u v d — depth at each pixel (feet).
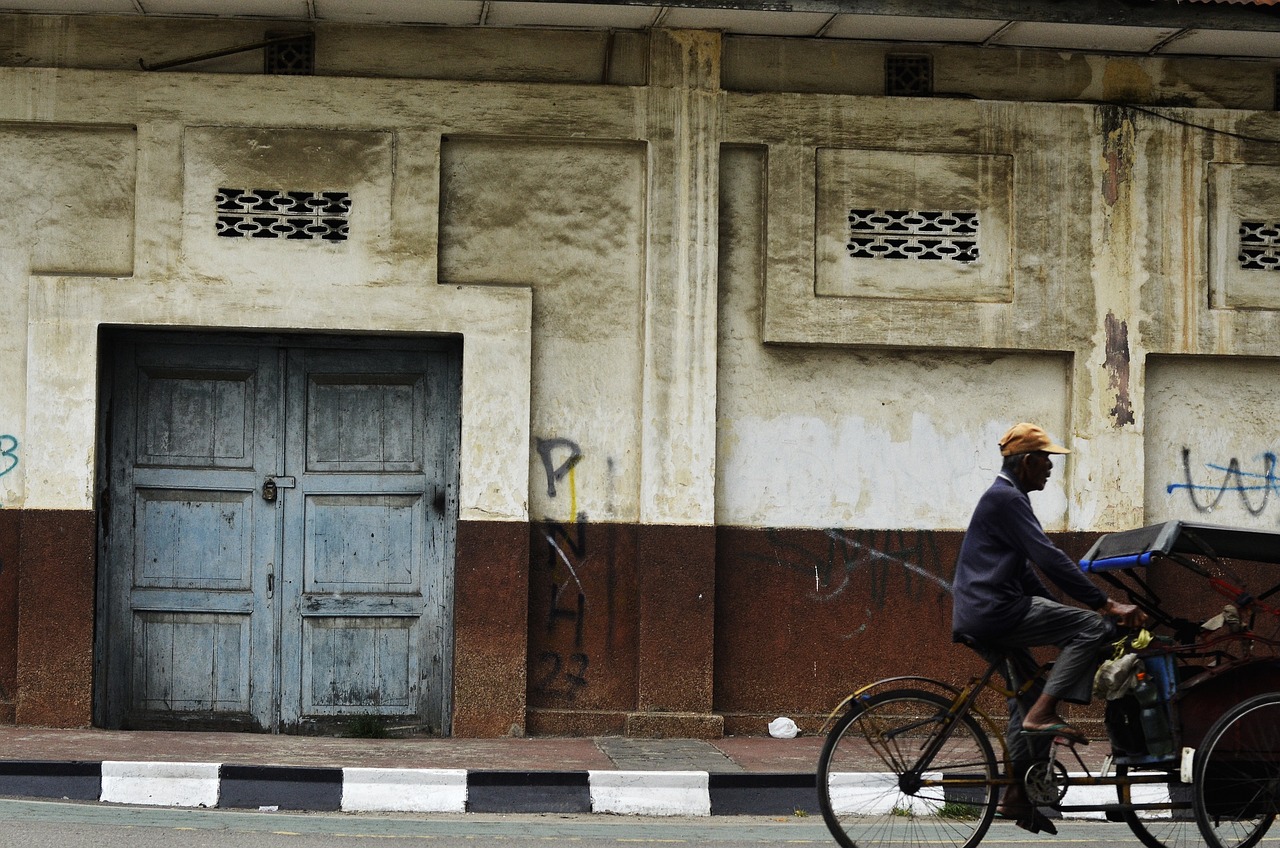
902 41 31.65
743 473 31.30
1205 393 32.32
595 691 30.76
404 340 31.17
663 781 25.54
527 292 30.58
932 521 31.60
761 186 31.50
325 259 30.30
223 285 30.09
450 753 27.81
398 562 31.17
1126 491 31.55
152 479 30.68
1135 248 31.76
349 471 31.12
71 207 30.17
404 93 30.48
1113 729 20.62
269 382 31.01
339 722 30.94
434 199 30.45
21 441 29.86
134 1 29.32
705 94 31.01
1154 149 31.89
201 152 30.14
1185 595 31.76
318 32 30.63
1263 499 32.22
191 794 24.80
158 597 30.66
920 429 31.68
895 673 31.35
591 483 30.89
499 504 30.40
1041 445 20.75
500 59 30.94
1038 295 31.58
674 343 30.76
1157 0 29.73
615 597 30.83
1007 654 20.62
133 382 30.71
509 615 30.35
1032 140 31.71
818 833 23.56
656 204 30.81
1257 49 31.60
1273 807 20.06
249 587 30.89
